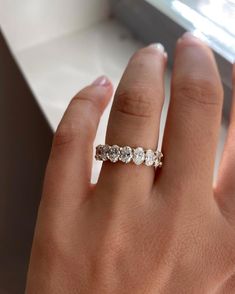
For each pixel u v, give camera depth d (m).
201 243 0.12
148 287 0.12
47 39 0.20
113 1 0.20
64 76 0.18
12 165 0.26
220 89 0.12
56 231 0.13
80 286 0.13
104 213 0.12
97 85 0.13
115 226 0.12
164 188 0.12
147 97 0.12
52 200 0.13
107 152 0.12
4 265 0.30
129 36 0.20
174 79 0.12
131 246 0.12
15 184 0.26
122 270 0.12
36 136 0.23
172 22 0.17
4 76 0.22
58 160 0.13
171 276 0.12
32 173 0.25
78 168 0.13
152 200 0.12
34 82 0.18
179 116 0.12
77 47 0.19
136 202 0.12
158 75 0.12
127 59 0.19
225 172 0.13
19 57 0.19
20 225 0.28
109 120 0.12
